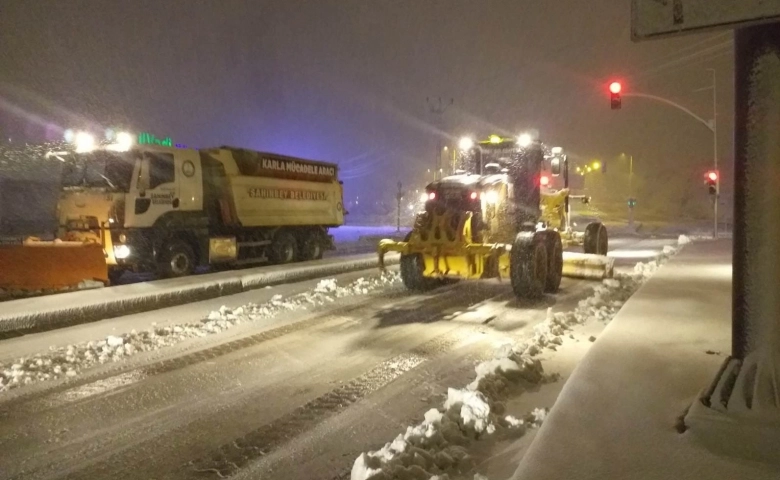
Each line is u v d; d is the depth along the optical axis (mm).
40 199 32281
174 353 8703
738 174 4973
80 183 15906
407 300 12672
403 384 7316
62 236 15938
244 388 7211
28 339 9602
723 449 4289
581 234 18375
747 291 4973
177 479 5055
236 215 18000
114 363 8211
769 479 3875
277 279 15672
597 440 4500
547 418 4941
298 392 7062
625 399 5328
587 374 6031
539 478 3961
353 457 5402
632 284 13453
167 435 5895
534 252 12359
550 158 16516
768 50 4766
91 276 13688
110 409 6570
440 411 6023
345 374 7719
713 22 4520
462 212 12844
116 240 15227
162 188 16062
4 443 5750
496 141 15125
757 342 4941
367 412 6434
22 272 12664
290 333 9867
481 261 12359
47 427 6105
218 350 8867
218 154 18094
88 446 5672
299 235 21047
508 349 7559
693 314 8938
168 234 16359
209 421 6227
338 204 22547
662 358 6574
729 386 4848
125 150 15531
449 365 8070
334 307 11961
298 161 20641
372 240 36125
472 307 11906
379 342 9289
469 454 5090
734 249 5070
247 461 5355
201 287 13375
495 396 6305
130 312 11703
